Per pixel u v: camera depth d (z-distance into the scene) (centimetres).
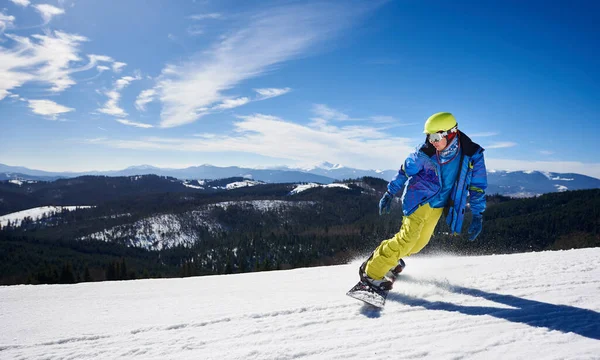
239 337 263
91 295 496
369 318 285
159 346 259
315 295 376
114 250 16762
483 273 420
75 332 305
